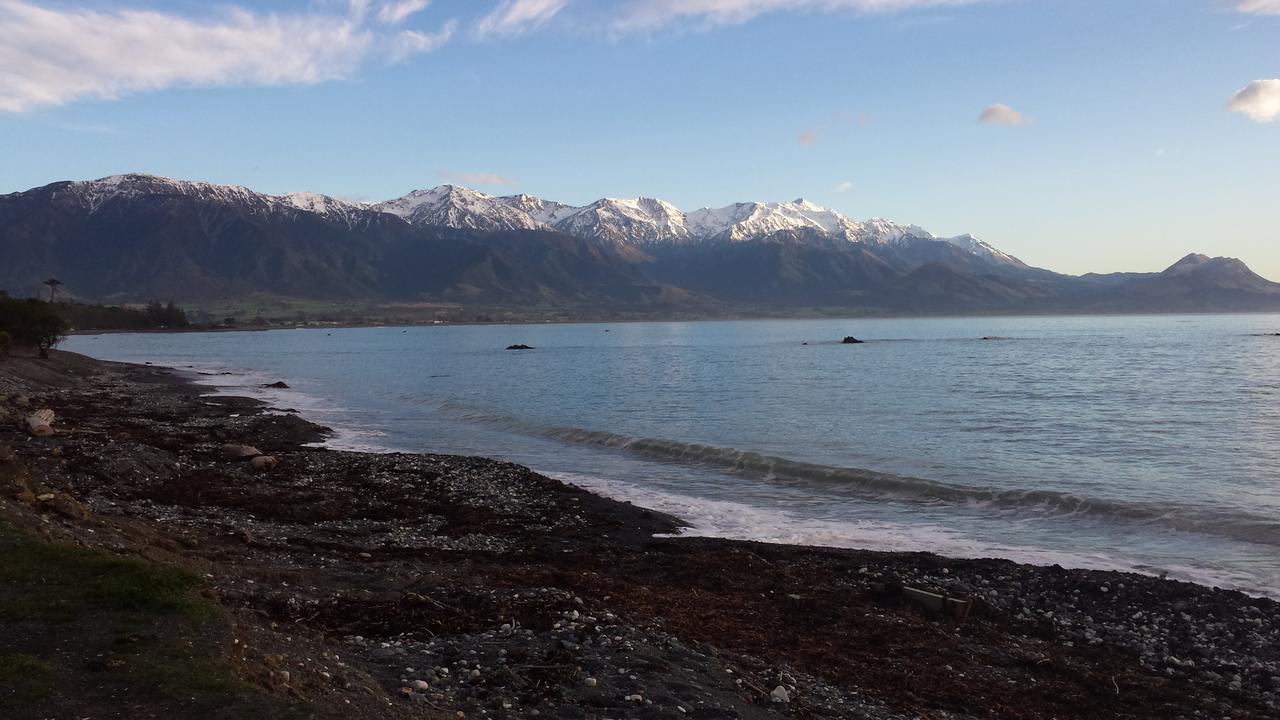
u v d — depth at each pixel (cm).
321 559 1742
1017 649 1470
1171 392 6712
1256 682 1355
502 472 3134
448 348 17300
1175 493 2919
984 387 7275
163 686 812
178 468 2886
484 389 7612
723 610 1591
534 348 17288
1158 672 1389
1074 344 16275
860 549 2214
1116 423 4869
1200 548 2253
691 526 2486
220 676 847
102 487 2391
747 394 6825
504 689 995
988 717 1170
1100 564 2111
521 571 1758
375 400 6594
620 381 8394
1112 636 1572
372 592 1438
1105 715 1203
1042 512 2681
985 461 3619
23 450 2669
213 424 4362
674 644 1246
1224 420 4962
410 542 2120
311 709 820
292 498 2561
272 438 4106
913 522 2559
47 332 8100
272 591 1347
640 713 959
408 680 1005
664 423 5009
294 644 1048
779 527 2484
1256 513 2611
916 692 1237
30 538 1205
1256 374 8569
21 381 5869
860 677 1281
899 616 1620
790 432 4569
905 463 3569
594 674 1070
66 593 1034
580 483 3169
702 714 975
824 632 1499
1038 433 4484
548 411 5716
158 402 5544
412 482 2931
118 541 1424
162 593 1058
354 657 1076
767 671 1242
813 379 8362
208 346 17212
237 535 1912
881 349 15150
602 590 1642
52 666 834
